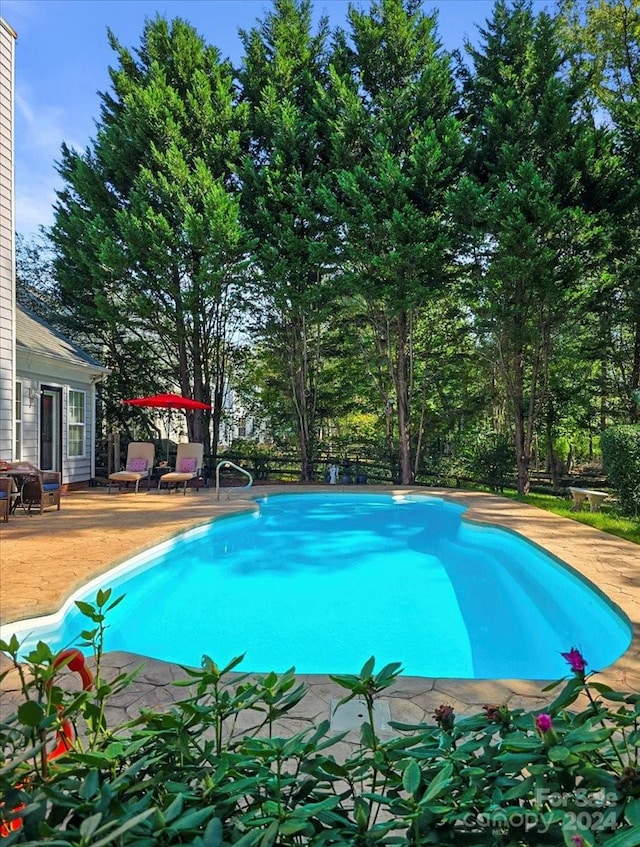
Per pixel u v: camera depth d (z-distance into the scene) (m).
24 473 8.94
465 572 7.19
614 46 14.91
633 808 0.93
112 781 1.03
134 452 13.44
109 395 17.83
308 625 5.35
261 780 1.10
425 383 16.44
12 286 9.59
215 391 17.72
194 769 1.17
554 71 13.02
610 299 13.46
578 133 12.53
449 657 4.68
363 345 16.94
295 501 12.92
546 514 9.79
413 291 13.62
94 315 15.90
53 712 1.15
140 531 7.73
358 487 13.88
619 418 15.66
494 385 17.28
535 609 5.87
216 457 17.12
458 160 13.30
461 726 1.22
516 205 11.95
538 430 17.20
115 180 15.73
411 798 1.00
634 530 8.08
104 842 0.72
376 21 14.54
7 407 9.53
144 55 15.72
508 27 13.52
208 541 8.84
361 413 19.52
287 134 14.36
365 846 0.99
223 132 15.19
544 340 14.07
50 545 6.78
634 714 1.17
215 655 4.70
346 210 13.60
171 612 5.68
